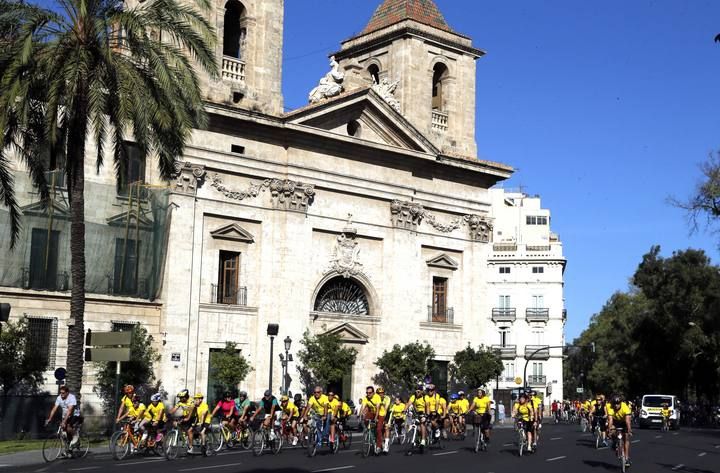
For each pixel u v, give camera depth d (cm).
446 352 5981
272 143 5262
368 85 5644
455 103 6312
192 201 4903
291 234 5238
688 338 8419
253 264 5131
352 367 5519
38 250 4334
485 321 6184
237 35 5522
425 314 5916
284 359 5134
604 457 3600
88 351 3422
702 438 5481
